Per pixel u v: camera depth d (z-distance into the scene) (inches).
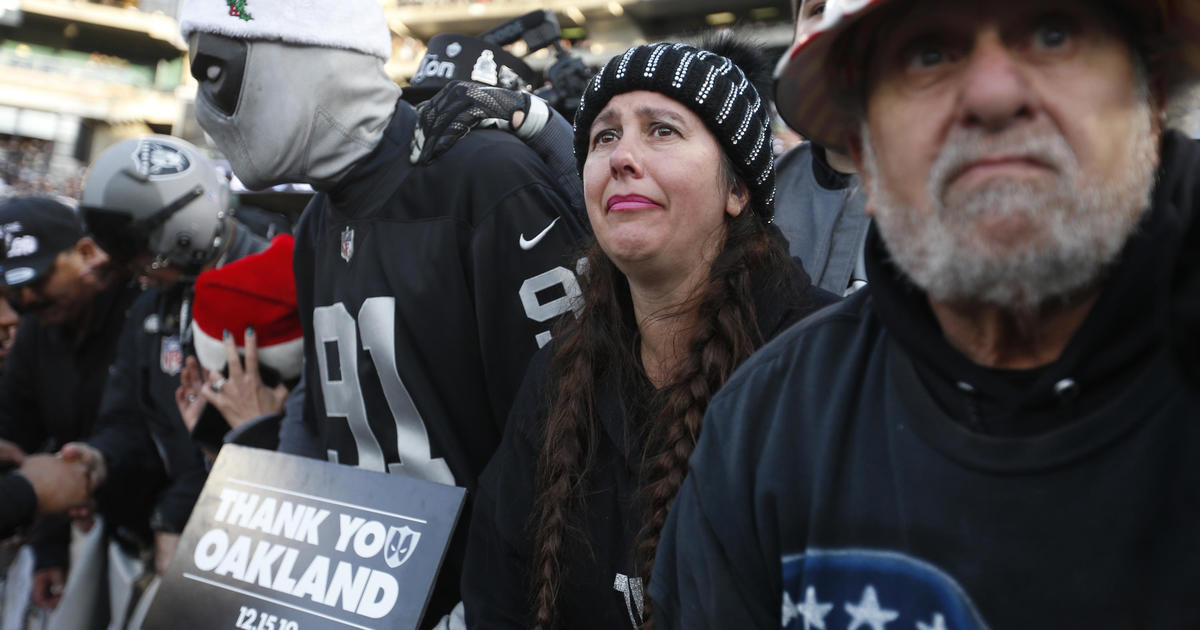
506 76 75.7
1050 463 20.6
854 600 23.6
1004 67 20.4
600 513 42.8
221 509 60.3
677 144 42.6
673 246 42.5
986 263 20.4
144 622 59.3
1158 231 20.3
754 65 52.4
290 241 77.0
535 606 43.8
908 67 22.2
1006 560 21.0
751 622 27.1
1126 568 20.0
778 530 26.0
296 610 53.3
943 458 22.2
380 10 61.9
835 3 23.6
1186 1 20.9
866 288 28.0
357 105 58.9
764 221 46.4
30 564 98.0
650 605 38.4
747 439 27.4
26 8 918.4
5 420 104.0
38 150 908.6
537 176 56.7
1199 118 26.2
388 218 59.0
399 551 51.1
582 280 48.2
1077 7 20.5
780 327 42.2
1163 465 20.1
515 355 55.1
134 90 950.4
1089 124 20.2
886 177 23.3
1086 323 20.5
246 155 59.4
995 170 20.3
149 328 89.4
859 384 25.6
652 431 41.3
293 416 70.1
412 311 56.9
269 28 56.4
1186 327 19.6
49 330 102.0
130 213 82.4
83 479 87.1
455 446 57.1
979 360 23.2
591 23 634.8
